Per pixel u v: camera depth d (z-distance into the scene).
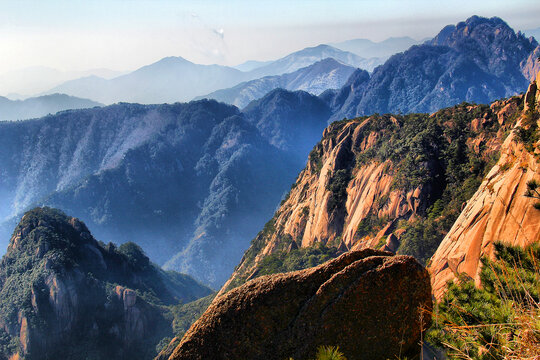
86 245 143.12
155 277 171.00
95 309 122.75
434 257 35.25
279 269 89.75
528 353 5.62
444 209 62.81
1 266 132.12
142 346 121.69
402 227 69.06
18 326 114.06
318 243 88.62
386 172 79.44
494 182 31.22
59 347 113.56
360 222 79.81
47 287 117.75
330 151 105.12
